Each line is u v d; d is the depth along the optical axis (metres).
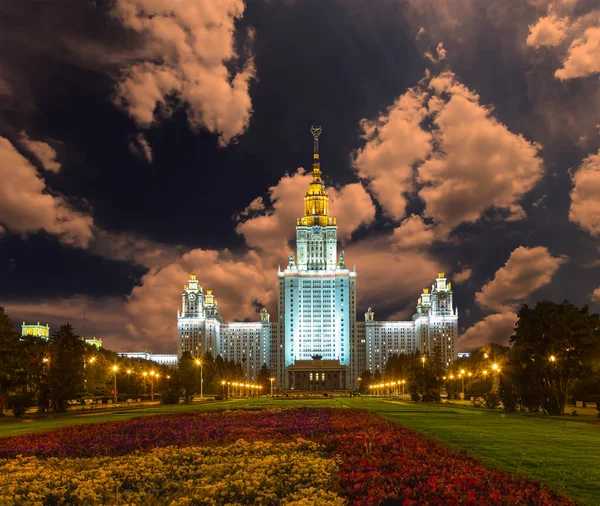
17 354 84.56
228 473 28.78
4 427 60.22
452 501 21.78
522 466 31.44
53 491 25.53
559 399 78.00
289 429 47.06
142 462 31.86
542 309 79.12
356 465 29.06
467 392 168.75
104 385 175.38
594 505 23.34
